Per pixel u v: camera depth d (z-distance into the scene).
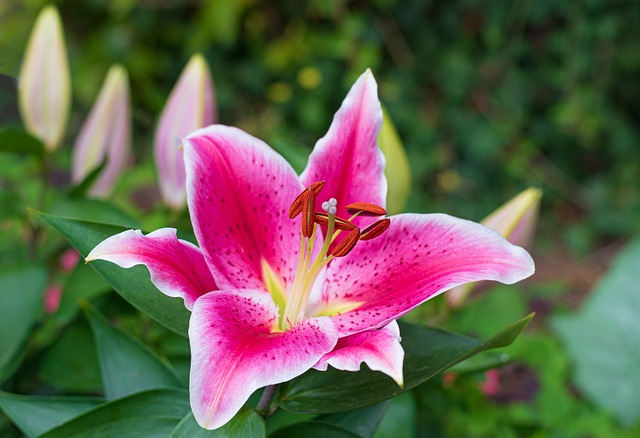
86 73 2.00
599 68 2.18
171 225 0.66
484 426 0.77
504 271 0.44
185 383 0.58
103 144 0.68
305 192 0.46
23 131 0.64
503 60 2.19
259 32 2.19
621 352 0.92
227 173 0.48
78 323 0.60
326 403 0.47
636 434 0.88
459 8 2.15
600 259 2.08
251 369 0.42
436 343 0.48
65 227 0.47
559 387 0.90
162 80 2.17
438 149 2.20
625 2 2.13
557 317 0.95
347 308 0.48
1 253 0.69
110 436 0.47
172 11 2.13
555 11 2.15
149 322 0.62
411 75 2.19
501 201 2.21
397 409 0.58
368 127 0.48
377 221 0.46
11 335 0.58
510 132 2.19
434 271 0.46
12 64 0.68
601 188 2.18
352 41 2.14
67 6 2.00
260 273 0.48
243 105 2.22
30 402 0.51
